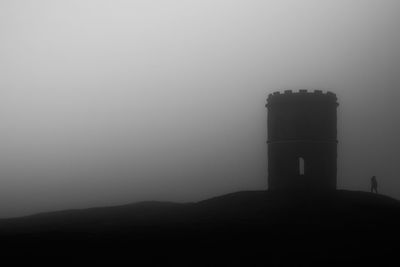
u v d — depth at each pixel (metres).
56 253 45.41
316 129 78.06
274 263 41.84
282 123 78.94
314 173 77.25
